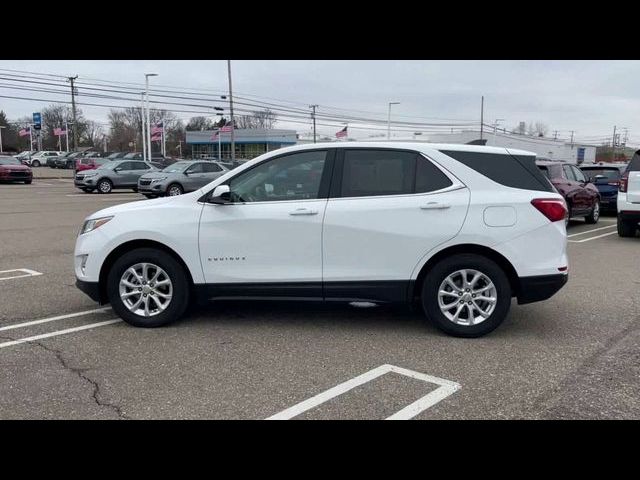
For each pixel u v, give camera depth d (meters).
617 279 7.59
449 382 4.06
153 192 21.88
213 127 95.56
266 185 5.18
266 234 5.05
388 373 4.22
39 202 20.45
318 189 5.10
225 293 5.18
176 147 98.44
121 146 99.19
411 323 5.48
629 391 3.90
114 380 4.09
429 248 4.93
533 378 4.12
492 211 4.90
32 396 3.83
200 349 4.73
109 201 21.09
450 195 4.95
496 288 4.92
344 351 4.70
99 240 5.21
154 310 5.34
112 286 5.26
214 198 5.05
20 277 7.54
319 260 5.03
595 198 14.38
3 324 5.42
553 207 4.96
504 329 5.31
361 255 4.99
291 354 4.62
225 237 5.09
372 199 5.00
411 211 4.93
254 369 4.30
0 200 21.33
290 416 3.55
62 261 8.75
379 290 5.03
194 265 5.15
